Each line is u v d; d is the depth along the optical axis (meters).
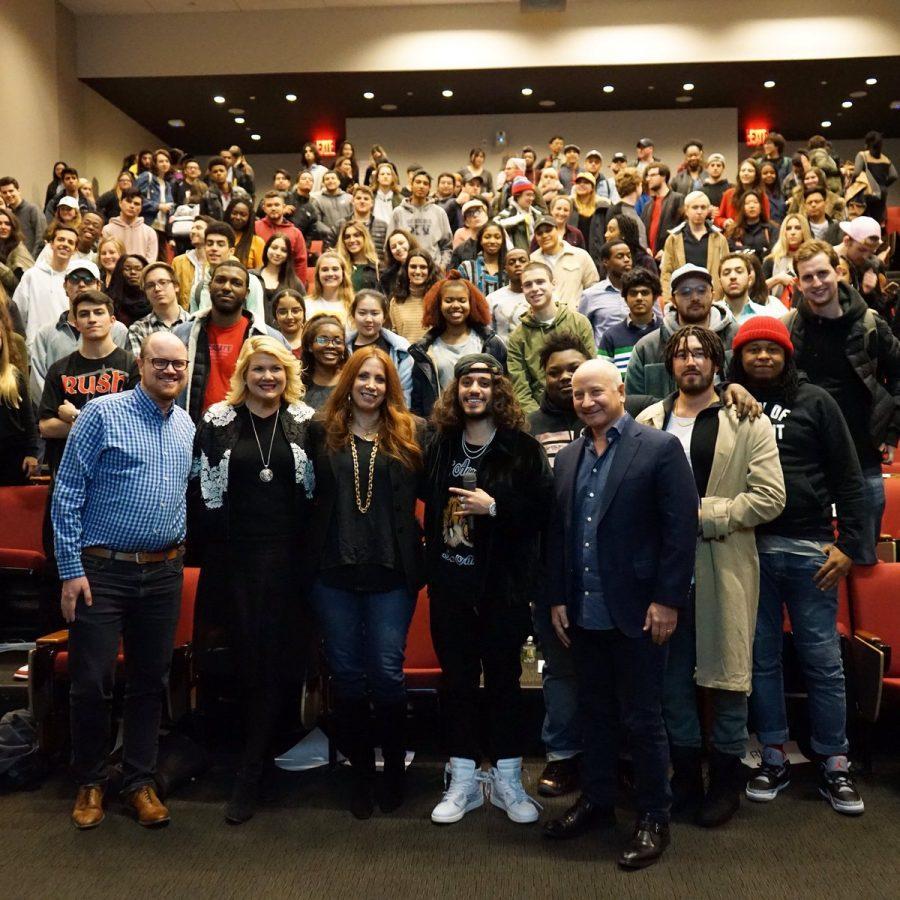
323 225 8.10
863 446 3.39
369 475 2.93
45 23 10.88
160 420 2.91
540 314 4.28
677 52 11.52
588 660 2.77
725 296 4.16
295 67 11.66
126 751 2.97
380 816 2.93
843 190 9.52
